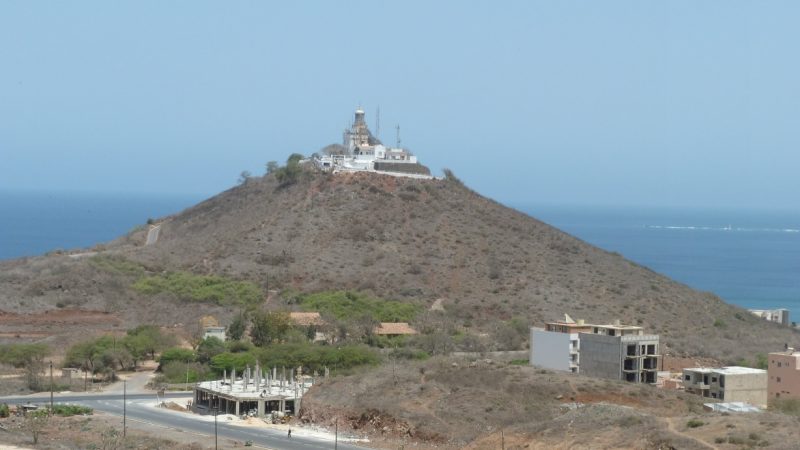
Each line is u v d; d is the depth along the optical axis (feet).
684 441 475.31
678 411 603.26
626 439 492.54
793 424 491.72
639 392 618.85
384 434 590.55
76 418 640.99
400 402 612.70
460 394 609.01
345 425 613.93
